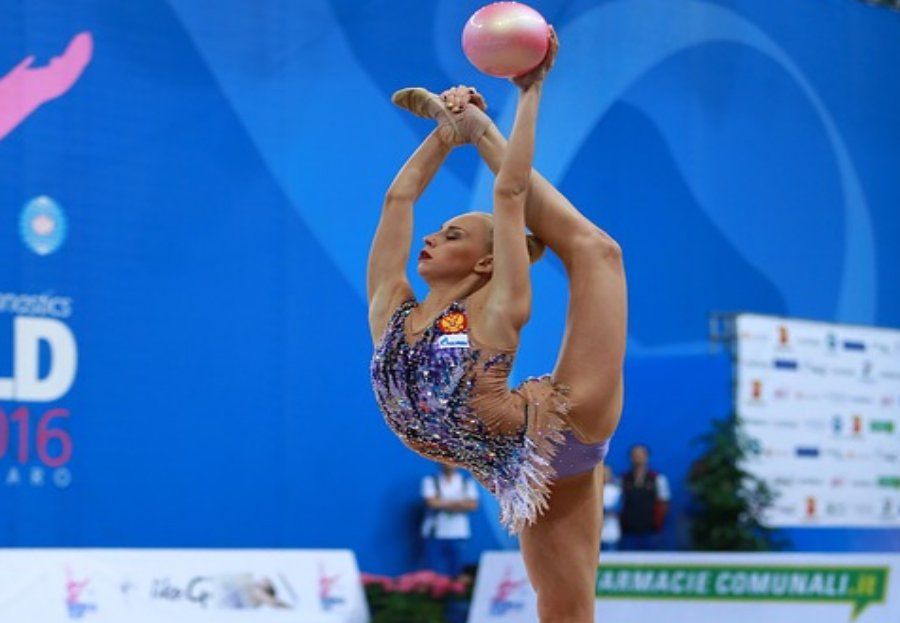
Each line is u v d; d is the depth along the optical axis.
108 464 36.06
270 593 32.03
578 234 11.98
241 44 39.34
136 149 37.12
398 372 11.44
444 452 11.82
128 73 37.06
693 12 49.41
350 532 40.72
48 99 35.56
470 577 38.25
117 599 29.95
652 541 46.50
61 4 35.88
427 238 11.88
